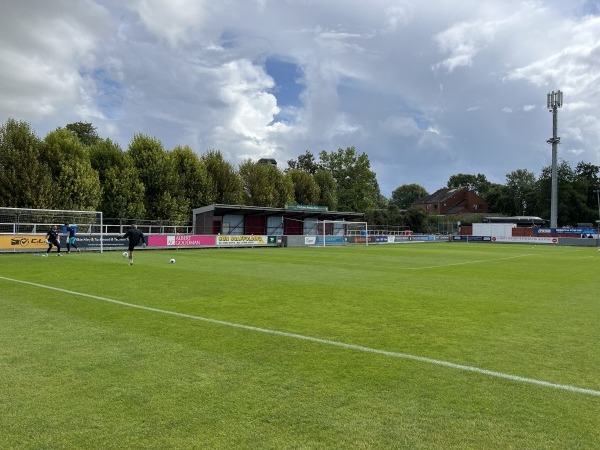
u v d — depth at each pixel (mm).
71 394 5066
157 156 44031
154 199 43875
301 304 10836
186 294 12117
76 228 31000
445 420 4508
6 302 10703
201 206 47531
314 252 34156
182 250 34906
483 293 13062
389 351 6906
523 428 4348
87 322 8641
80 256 26000
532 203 99125
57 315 9258
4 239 27797
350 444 4012
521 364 6328
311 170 91438
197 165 47469
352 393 5176
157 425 4348
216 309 10062
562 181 87312
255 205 55531
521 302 11523
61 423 4375
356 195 75625
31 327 8203
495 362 6398
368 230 65438
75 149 38688
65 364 6086
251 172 57062
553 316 9695
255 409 4711
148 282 14484
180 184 46031
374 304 10977
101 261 22562
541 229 65625
